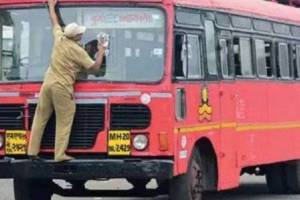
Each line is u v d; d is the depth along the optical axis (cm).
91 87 1208
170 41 1204
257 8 1583
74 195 1348
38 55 1244
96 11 1223
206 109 1323
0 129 1247
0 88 1248
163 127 1191
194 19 1295
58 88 1203
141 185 1316
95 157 1209
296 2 2019
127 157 1200
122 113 1199
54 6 1234
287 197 1712
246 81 1498
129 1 1214
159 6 1209
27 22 1252
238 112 1458
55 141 1210
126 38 1212
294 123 1722
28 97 1235
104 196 1334
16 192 1345
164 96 1192
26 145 1235
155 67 1201
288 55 1714
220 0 1423
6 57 1257
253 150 1520
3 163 1230
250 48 1532
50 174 1212
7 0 1260
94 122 1206
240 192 1814
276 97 1636
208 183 1368
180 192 1260
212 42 1367
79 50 1205
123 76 1205
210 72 1348
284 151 1666
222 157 1388
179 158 1220
